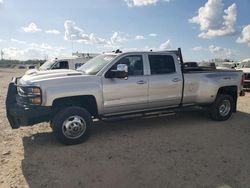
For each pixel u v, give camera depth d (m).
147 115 7.00
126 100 6.60
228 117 8.24
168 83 7.16
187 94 7.54
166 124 7.73
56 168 4.79
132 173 4.59
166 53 7.29
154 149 5.71
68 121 5.85
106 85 6.29
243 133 6.91
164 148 5.77
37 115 5.67
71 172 4.63
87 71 6.64
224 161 5.10
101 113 6.41
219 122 8.04
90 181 4.32
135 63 6.81
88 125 6.07
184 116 8.73
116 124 7.70
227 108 8.21
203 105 7.96
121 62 6.58
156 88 6.98
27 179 4.40
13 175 4.54
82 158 5.22
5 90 17.44
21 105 5.87
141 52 6.92
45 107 5.68
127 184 4.23
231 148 5.79
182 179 4.39
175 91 7.32
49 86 5.71
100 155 5.36
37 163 5.01
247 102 11.78
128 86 6.57
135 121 8.05
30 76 6.20
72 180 4.36
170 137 6.53
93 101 6.24
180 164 4.96
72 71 6.69
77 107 5.93
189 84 7.54
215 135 6.71
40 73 6.41
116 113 6.64
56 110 5.94
